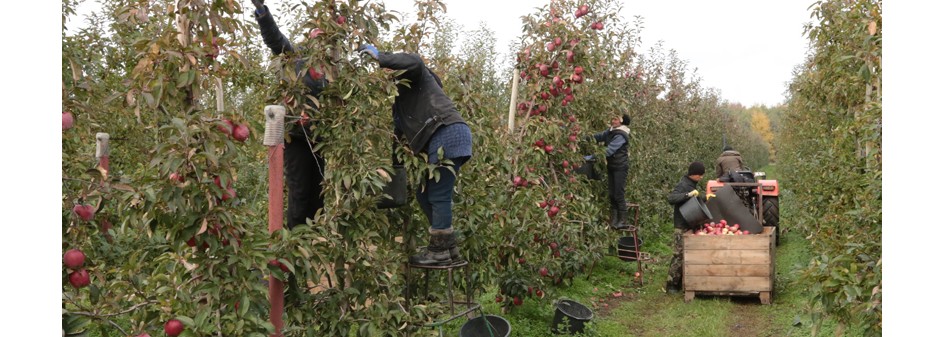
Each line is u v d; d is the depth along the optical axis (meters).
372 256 3.80
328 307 3.67
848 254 3.54
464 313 4.39
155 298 2.95
